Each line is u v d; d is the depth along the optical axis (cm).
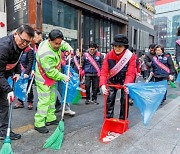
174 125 387
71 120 455
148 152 286
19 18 1268
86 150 314
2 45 298
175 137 334
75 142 341
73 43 1492
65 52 469
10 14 1365
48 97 387
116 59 367
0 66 299
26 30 299
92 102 627
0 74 301
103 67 382
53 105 423
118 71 372
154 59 621
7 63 320
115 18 1939
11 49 307
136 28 2462
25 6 1204
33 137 363
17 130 393
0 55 294
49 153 305
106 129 369
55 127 412
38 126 386
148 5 3044
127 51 362
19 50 318
